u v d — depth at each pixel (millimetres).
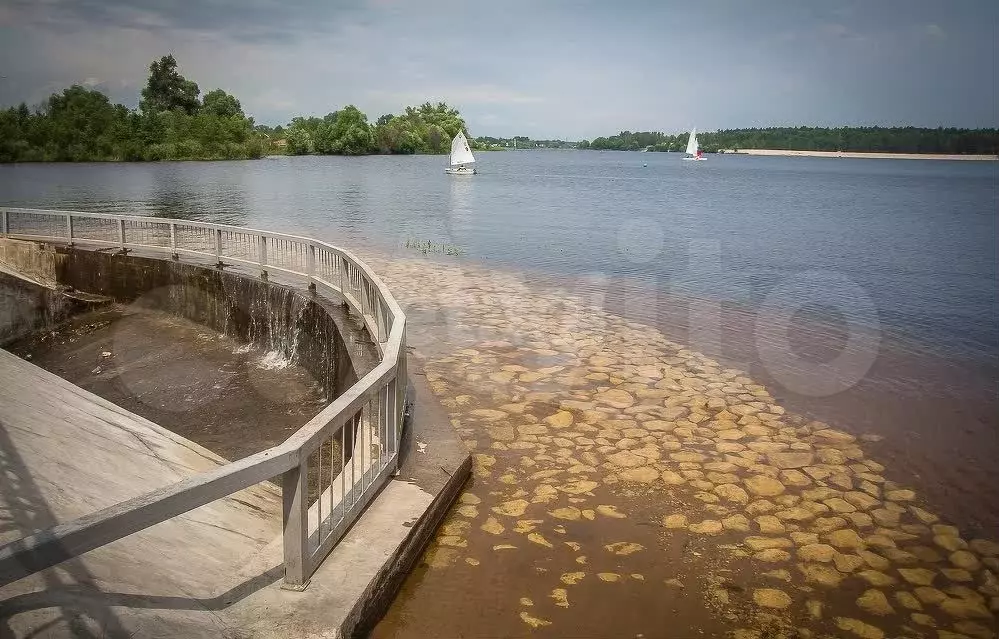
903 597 5070
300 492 3979
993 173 166125
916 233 35312
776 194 72312
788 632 4621
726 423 8555
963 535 6000
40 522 4414
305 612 3887
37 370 7629
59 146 98625
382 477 5664
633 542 5695
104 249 16391
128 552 4207
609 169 153500
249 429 9523
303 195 52500
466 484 6656
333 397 10297
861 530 6043
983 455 7766
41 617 3260
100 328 14461
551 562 5348
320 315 11219
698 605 4879
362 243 26234
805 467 7328
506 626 4535
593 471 7074
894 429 8516
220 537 4883
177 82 136000
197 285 14617
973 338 13703
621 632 4535
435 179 82875
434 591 4879
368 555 4578
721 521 6113
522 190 68125
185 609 3738
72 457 5582
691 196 66312
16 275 14203
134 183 59219
